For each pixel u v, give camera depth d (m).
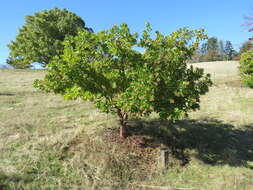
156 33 5.16
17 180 4.20
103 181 4.61
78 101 11.45
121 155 5.55
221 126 8.48
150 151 6.00
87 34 5.08
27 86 16.00
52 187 4.21
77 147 5.73
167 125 7.57
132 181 4.86
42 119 7.99
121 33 4.96
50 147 5.62
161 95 4.92
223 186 4.77
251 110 10.68
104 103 5.23
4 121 7.47
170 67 4.96
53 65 5.16
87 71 5.10
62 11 28.36
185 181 5.02
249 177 5.17
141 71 4.72
